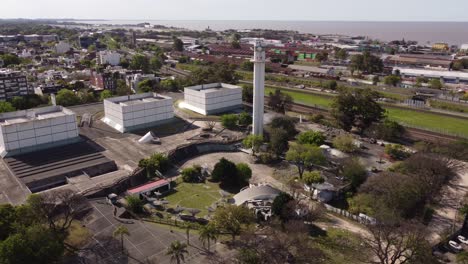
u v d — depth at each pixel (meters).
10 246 73.69
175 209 112.06
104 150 154.12
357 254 91.38
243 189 124.00
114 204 113.19
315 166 143.75
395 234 88.69
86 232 95.44
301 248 88.00
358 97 186.38
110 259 86.06
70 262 84.31
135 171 132.62
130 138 168.25
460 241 98.38
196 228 101.44
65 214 94.62
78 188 121.62
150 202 117.50
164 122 188.75
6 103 191.38
